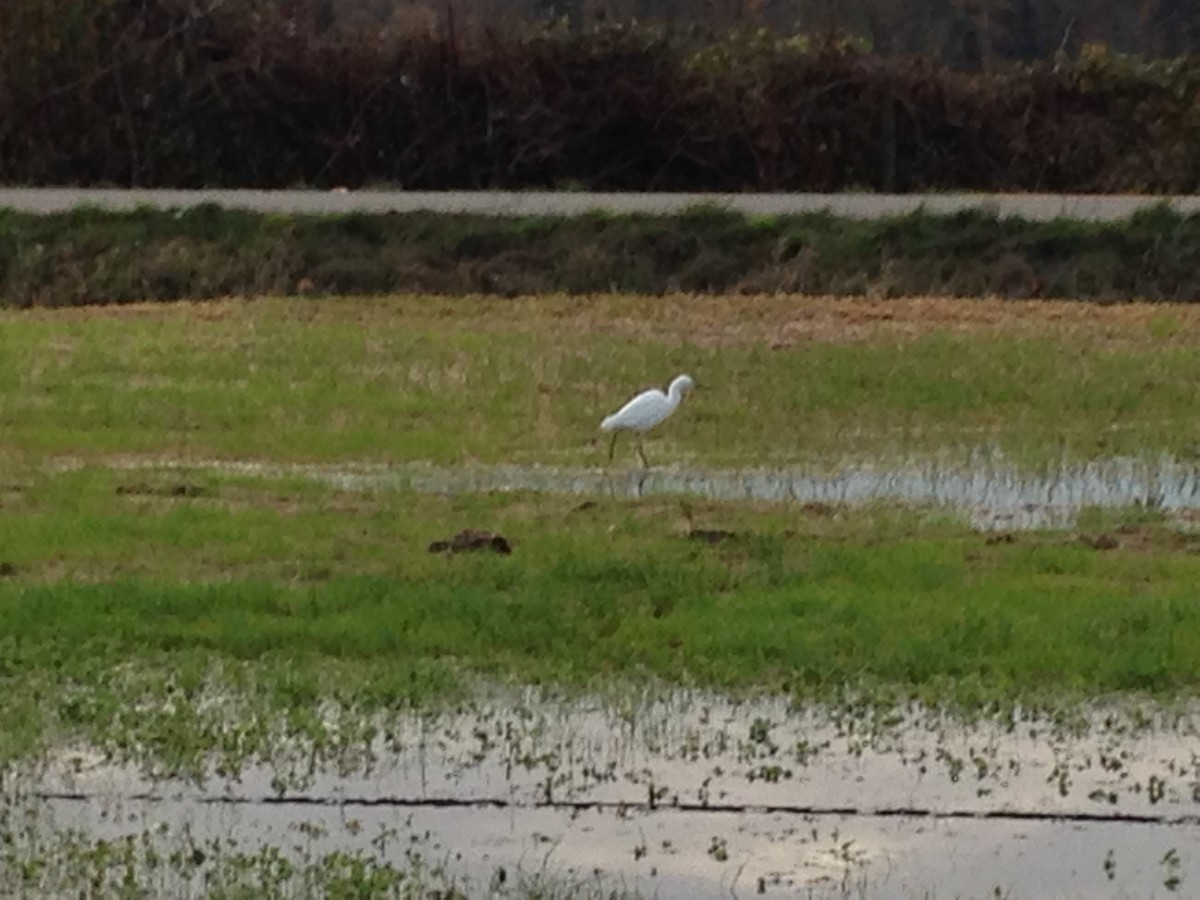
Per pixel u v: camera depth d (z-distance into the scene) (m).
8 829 8.21
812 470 15.41
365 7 37.75
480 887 7.66
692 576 11.65
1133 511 14.00
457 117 34.25
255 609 11.02
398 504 13.80
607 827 8.28
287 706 9.56
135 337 21.47
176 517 13.12
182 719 9.37
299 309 24.69
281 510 13.56
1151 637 10.55
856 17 40.12
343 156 34.25
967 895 7.66
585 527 13.12
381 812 8.42
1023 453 16.08
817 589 11.47
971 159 34.66
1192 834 8.29
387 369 19.55
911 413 17.75
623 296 26.09
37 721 9.35
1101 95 34.88
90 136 33.91
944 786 8.75
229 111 34.06
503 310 24.62
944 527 13.35
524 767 8.91
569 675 10.05
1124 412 17.98
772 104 34.16
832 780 8.80
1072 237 27.81
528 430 16.69
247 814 8.40
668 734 9.31
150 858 7.89
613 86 34.12
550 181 34.31
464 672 10.12
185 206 29.02
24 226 28.20
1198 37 42.62
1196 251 27.48
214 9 34.28
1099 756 9.12
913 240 27.86
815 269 27.23
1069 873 7.89
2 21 33.53
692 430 16.84
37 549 12.25
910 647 10.28
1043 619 10.84
